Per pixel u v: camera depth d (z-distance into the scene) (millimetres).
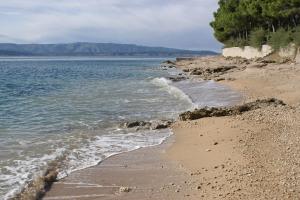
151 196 10180
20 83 49688
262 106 21969
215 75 49219
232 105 24656
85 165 13016
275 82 35031
